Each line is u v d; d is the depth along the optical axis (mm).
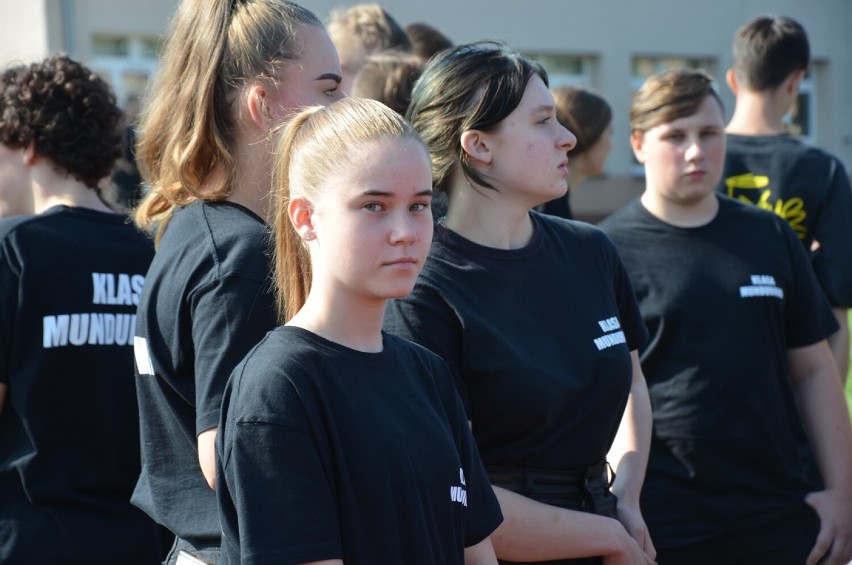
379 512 4836
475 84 6559
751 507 8750
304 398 4797
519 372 6320
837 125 56188
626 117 53250
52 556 7230
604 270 7137
